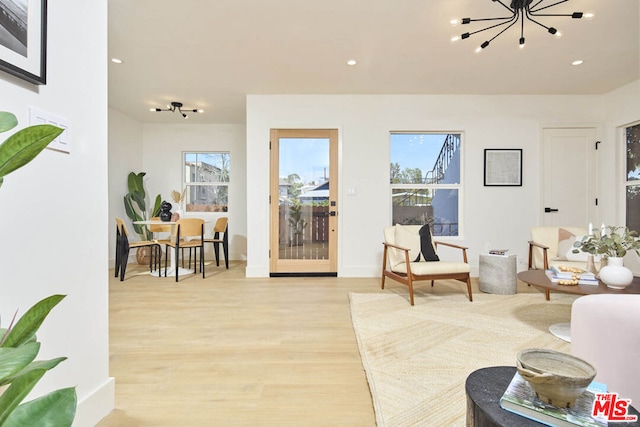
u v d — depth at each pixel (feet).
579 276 8.00
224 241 16.44
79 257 4.28
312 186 14.52
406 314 9.22
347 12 8.19
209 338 7.59
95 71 4.58
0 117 1.89
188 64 11.15
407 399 5.16
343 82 12.87
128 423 4.59
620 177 13.61
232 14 8.25
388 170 14.39
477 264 14.51
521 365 2.69
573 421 2.37
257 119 14.16
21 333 2.05
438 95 14.34
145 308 9.82
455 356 6.65
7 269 3.32
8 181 3.32
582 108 14.24
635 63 11.17
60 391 1.91
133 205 17.95
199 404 5.05
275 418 4.74
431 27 8.89
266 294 11.43
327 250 14.57
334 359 6.57
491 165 14.39
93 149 4.53
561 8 8.00
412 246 11.32
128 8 7.97
